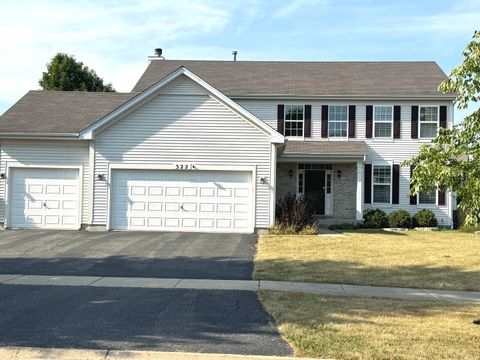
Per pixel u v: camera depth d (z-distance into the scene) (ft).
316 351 21.26
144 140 62.49
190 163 62.23
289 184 82.17
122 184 62.59
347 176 81.30
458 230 73.26
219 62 97.86
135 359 20.75
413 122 82.58
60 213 63.52
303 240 55.57
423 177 26.76
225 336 23.49
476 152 26.25
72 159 63.82
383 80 87.66
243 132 62.34
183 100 62.59
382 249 50.75
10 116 68.90
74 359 20.72
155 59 98.37
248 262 43.75
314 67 95.14
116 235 57.93
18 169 63.98
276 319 26.43
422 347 21.91
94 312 27.48
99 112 73.05
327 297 32.07
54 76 144.77
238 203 62.28
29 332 23.79
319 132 83.76
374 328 24.81
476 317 27.55
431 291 35.14
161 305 29.30
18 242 52.47
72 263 42.80
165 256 46.16
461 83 26.86
